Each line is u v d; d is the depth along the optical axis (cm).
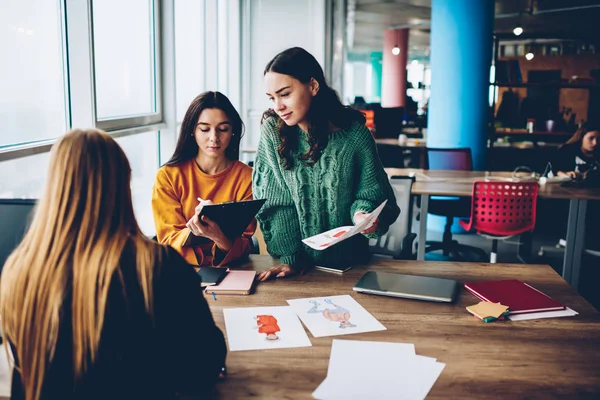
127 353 95
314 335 146
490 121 686
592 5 1024
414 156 812
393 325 153
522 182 396
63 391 95
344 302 169
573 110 841
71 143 96
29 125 236
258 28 655
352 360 132
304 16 652
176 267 100
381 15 1318
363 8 1212
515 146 724
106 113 319
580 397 118
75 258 93
